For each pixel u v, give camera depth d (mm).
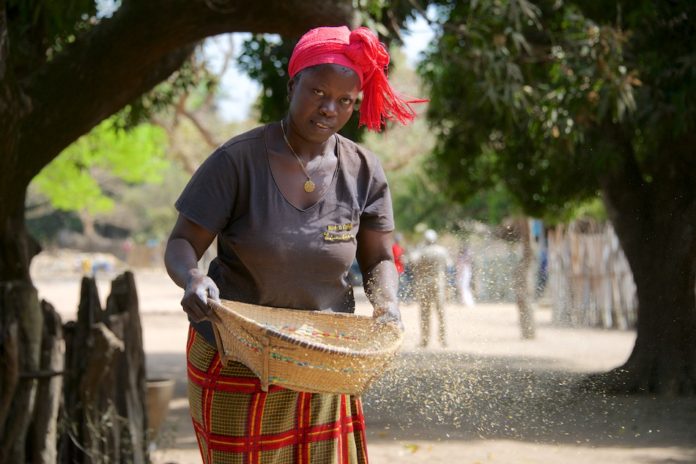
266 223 2811
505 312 20609
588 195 10641
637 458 5523
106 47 5125
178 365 12359
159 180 26031
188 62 10086
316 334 2885
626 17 7820
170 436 6758
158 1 5105
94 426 4840
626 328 15531
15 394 4707
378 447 6035
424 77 10070
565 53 7961
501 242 4992
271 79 9734
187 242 2811
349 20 5500
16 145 4531
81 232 64000
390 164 22219
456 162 10961
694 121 7625
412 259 11164
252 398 2811
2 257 4934
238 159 2811
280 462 2875
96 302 5133
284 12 5395
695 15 7438
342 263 2895
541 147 9641
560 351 11047
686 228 8258
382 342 2857
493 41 7762
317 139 2799
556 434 5684
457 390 3625
